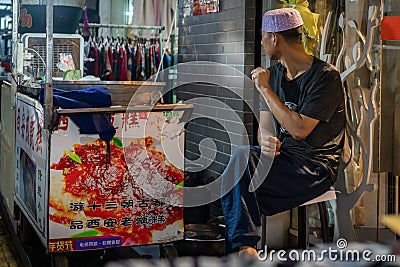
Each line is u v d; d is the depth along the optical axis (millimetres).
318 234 4070
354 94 3844
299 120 3301
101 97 3344
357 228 3883
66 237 3311
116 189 3377
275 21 3449
